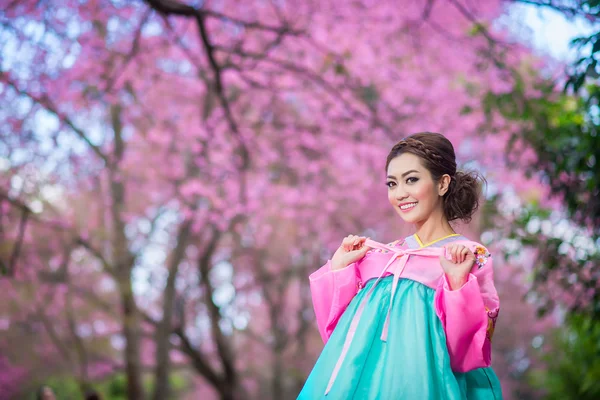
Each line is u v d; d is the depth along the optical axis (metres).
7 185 11.07
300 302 16.80
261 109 12.20
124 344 12.12
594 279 6.26
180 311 14.02
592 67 4.02
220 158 11.27
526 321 22.11
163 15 7.36
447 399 2.17
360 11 10.30
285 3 10.64
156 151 12.45
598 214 5.91
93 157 12.45
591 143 5.51
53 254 13.55
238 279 16.59
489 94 6.84
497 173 12.15
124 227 12.39
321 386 2.34
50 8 9.57
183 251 12.28
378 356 2.30
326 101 10.56
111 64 10.73
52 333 14.35
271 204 13.51
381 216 14.48
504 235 6.70
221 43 11.40
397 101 11.47
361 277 2.54
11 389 18.12
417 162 2.47
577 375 9.63
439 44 10.91
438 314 2.28
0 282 13.17
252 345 19.69
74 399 18.95
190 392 24.95
